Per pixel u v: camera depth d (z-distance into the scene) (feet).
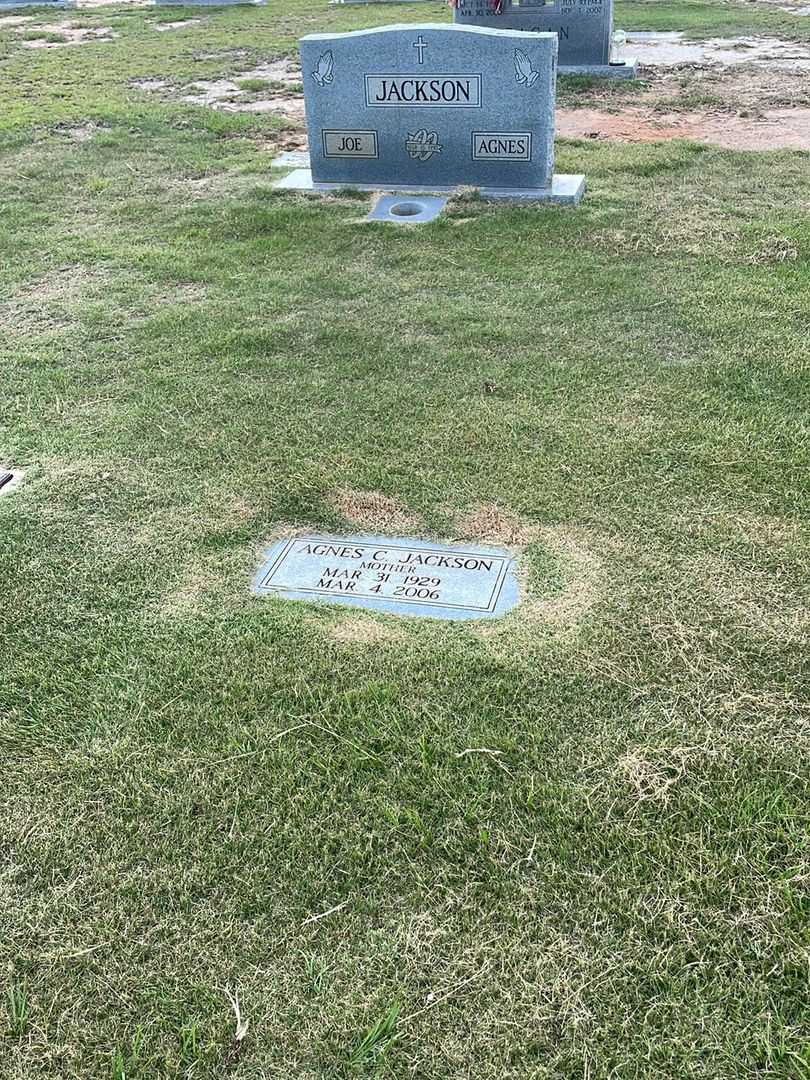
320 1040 4.04
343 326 10.52
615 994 4.16
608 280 11.44
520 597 6.40
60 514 7.51
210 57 26.16
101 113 19.95
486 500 7.39
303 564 6.85
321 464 7.98
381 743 5.38
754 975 4.20
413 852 4.79
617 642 5.97
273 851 4.84
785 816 4.86
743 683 5.65
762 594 6.31
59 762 5.39
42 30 31.50
